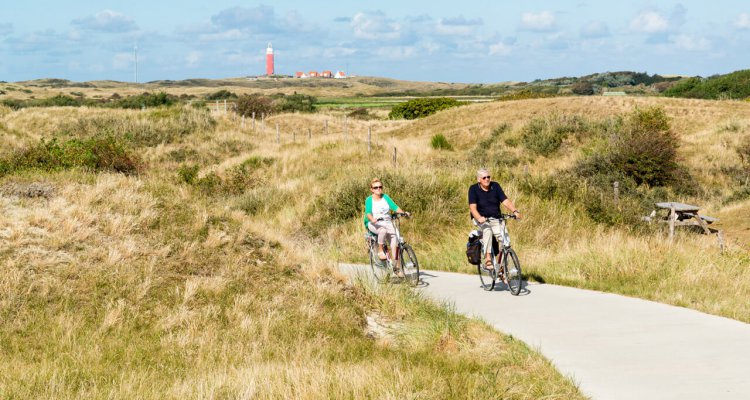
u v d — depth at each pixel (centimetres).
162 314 830
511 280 1015
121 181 1357
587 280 1110
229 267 1014
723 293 973
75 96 18275
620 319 831
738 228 2177
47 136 3972
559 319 845
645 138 2977
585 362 662
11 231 974
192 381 614
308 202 2072
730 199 2778
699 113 4997
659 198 2655
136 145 3919
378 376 593
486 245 1033
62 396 580
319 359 708
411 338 791
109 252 961
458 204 1759
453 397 554
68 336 732
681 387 578
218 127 4428
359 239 1664
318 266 1095
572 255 1255
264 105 7475
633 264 1116
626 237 1529
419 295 1009
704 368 626
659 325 792
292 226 1944
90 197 1167
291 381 589
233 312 846
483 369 645
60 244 966
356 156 3175
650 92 19062
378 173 1980
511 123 4822
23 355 692
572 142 3806
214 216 1236
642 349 696
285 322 831
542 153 3734
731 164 3291
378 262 1159
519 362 668
